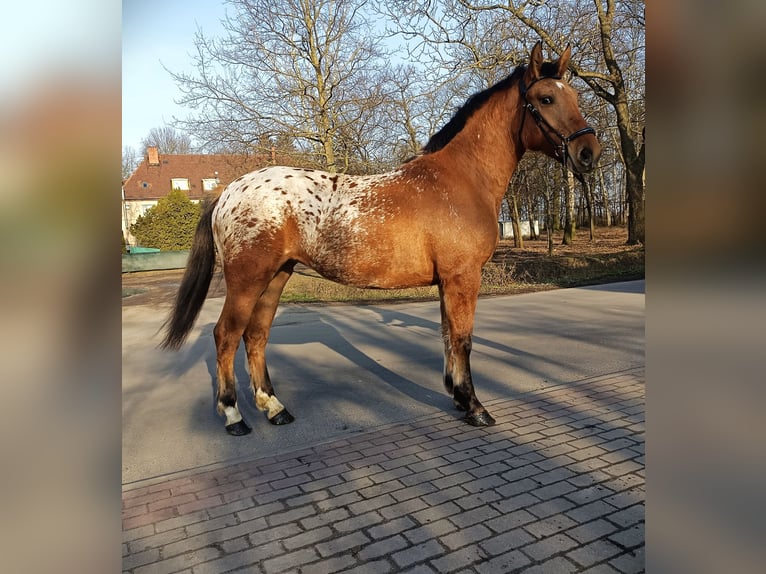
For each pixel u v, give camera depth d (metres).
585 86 17.59
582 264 14.57
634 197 18.39
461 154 3.89
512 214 24.48
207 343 7.08
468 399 3.75
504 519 2.48
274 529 2.46
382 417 3.96
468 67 13.46
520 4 14.35
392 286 3.82
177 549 2.32
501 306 9.49
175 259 21.70
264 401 3.96
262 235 3.59
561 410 3.96
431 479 2.90
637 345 6.06
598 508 2.55
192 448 3.47
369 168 15.26
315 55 14.37
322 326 8.12
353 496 2.75
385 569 2.13
